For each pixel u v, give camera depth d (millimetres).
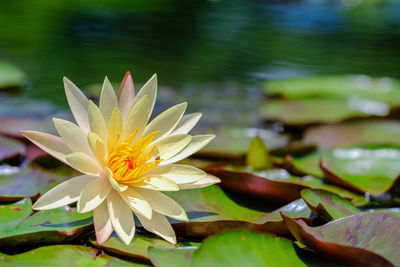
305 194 913
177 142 900
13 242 867
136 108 894
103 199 871
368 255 842
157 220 883
